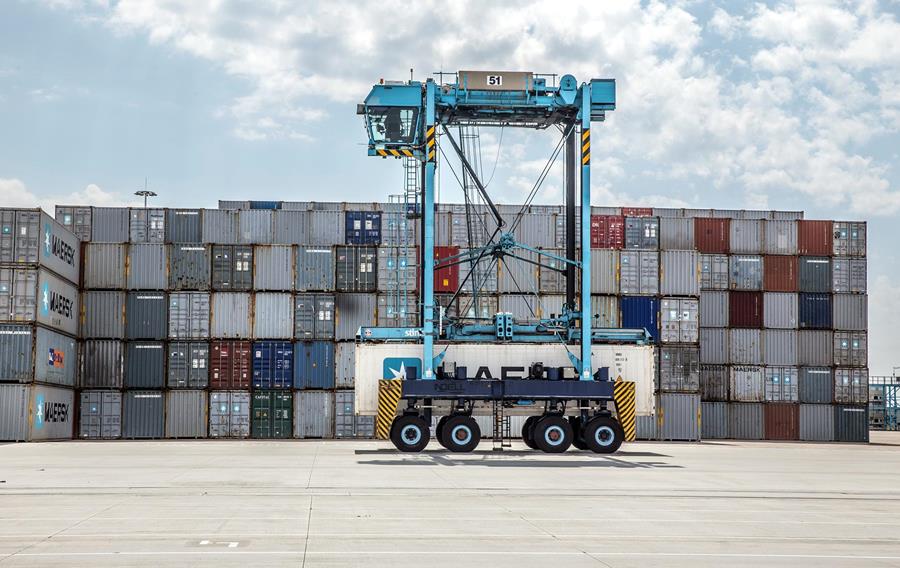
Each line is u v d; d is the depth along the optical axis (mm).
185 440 52844
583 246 38562
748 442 57062
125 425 54125
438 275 55875
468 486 22188
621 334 39938
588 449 38594
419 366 38688
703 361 60656
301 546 12609
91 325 54719
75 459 32688
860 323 61438
